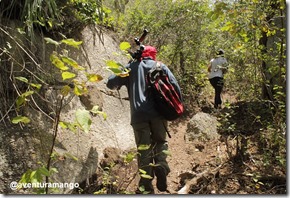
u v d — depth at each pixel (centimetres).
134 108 368
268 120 521
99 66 495
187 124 557
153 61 392
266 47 532
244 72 596
